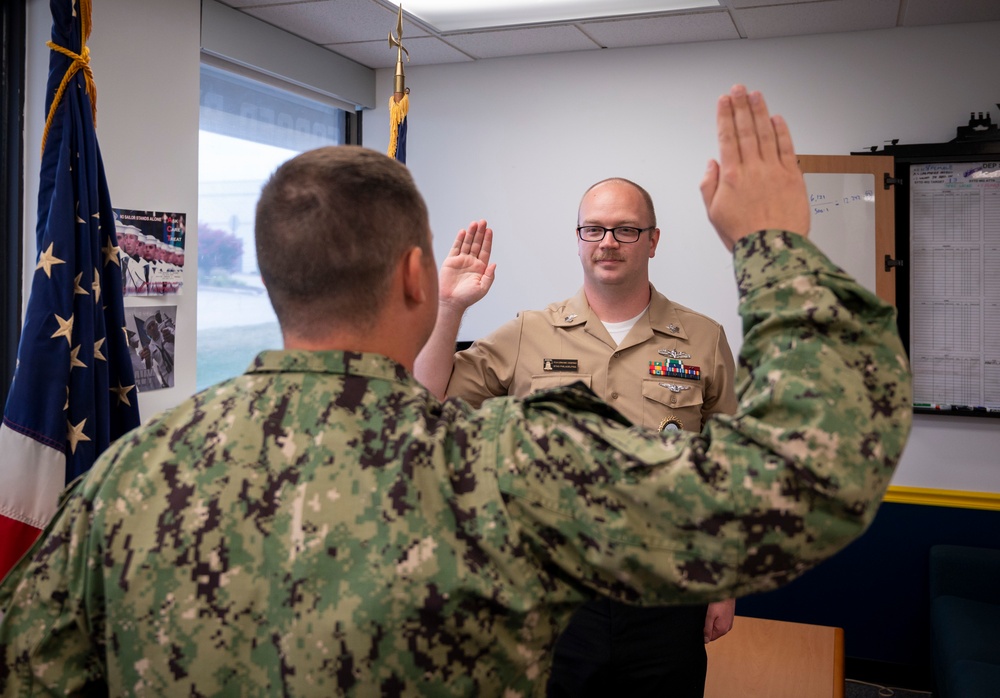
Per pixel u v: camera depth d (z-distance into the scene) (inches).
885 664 135.3
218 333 136.7
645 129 149.8
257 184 143.9
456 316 58.7
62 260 81.0
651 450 24.8
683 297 148.2
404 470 25.2
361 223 27.3
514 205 158.7
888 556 135.5
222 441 26.5
